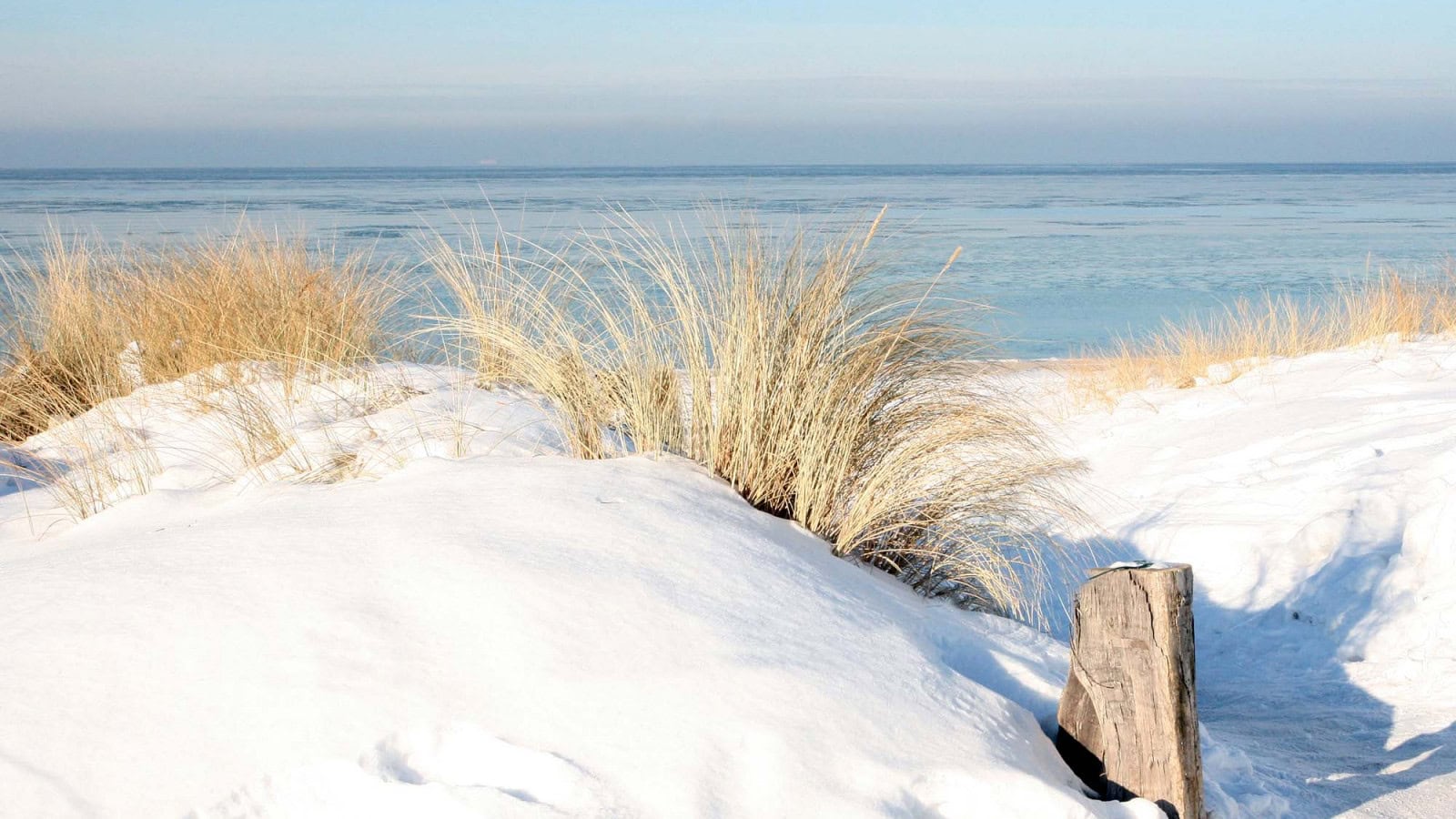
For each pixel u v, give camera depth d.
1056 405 11.29
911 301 4.86
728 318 4.83
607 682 2.81
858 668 3.06
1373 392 9.06
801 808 2.51
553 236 15.09
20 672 2.84
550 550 3.41
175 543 3.61
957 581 4.62
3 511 5.48
